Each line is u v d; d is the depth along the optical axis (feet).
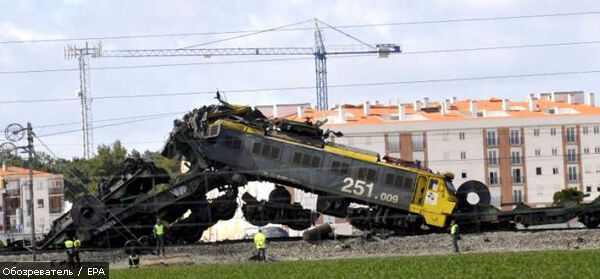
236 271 610.65
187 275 598.34
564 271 545.44
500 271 558.97
